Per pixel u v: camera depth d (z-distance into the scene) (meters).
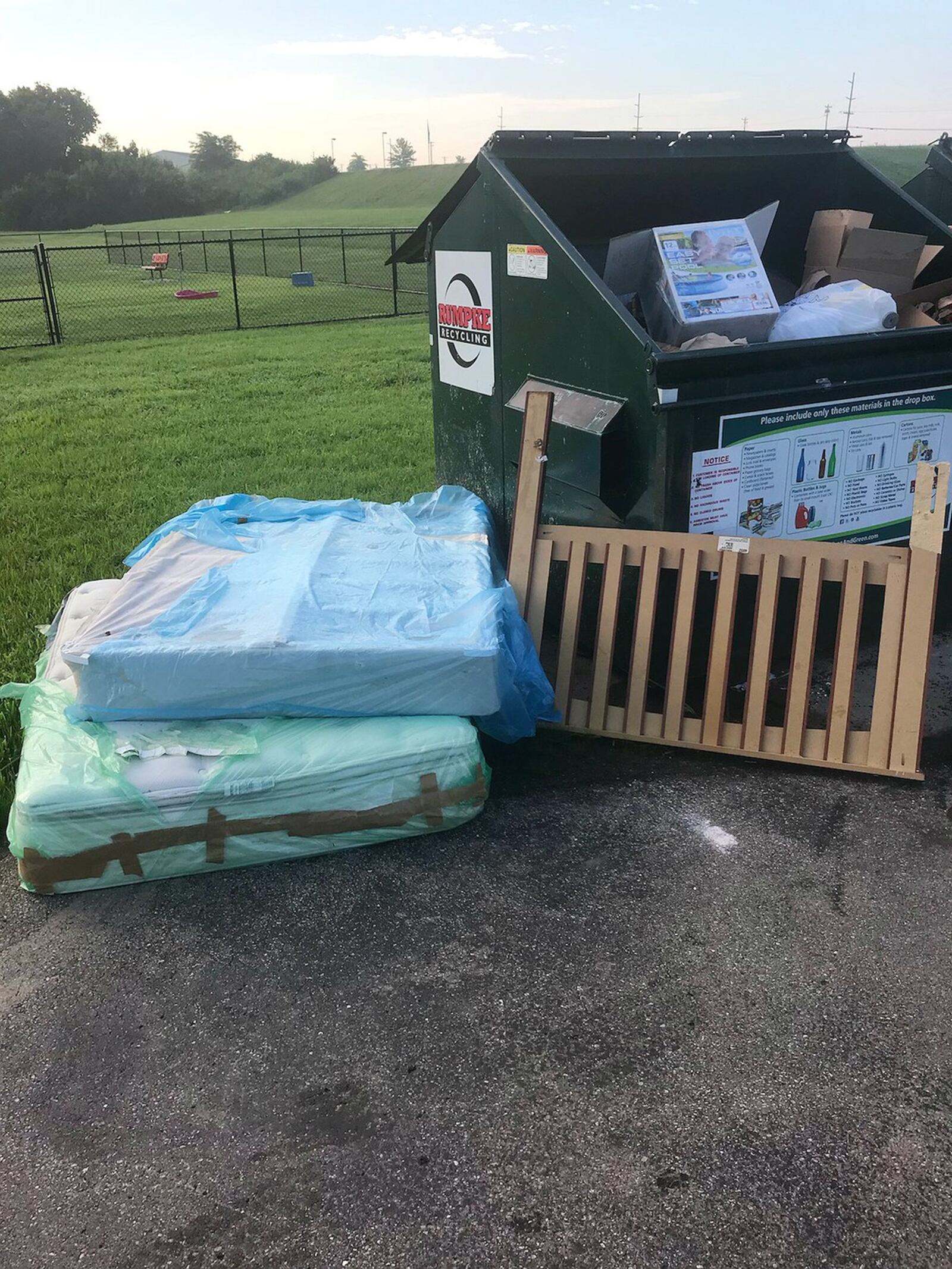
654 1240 1.75
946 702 3.66
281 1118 2.02
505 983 2.36
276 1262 1.74
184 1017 2.30
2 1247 1.78
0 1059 2.20
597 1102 2.03
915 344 3.47
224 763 2.72
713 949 2.45
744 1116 1.98
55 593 4.62
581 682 3.84
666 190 4.43
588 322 3.41
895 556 3.11
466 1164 1.90
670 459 3.21
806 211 4.72
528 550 3.54
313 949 2.50
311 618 2.98
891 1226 1.76
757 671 3.27
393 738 2.82
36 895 2.73
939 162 5.23
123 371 12.00
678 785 3.18
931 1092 2.03
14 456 7.54
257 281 27.02
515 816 3.04
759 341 3.72
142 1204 1.85
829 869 2.74
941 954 2.41
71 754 2.77
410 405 9.33
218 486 6.51
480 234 4.01
